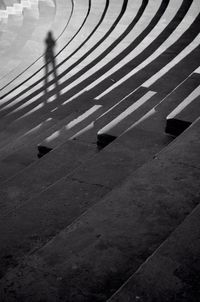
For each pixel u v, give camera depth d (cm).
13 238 296
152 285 202
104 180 371
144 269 211
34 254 246
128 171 384
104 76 873
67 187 362
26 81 1038
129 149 424
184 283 204
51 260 241
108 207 288
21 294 218
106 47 1074
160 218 276
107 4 1415
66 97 851
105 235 261
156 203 292
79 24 1329
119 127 496
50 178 433
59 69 1045
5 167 536
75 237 260
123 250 248
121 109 588
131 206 289
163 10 1197
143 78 782
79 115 663
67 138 557
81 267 236
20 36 1440
